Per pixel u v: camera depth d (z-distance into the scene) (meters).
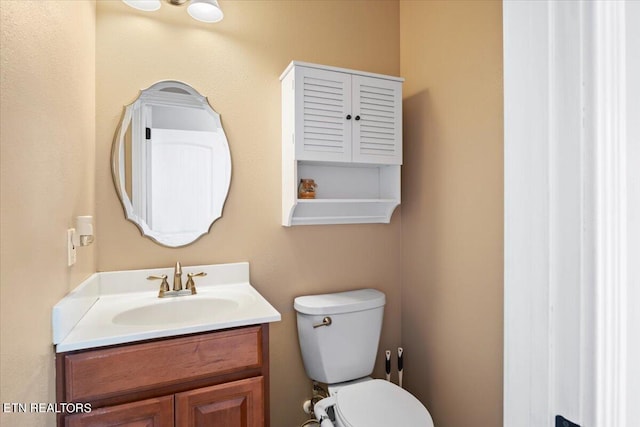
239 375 1.23
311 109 1.61
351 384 1.64
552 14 0.49
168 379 1.13
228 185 1.66
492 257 1.43
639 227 0.47
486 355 1.46
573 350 0.47
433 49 1.75
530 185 0.51
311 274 1.83
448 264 1.66
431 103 1.76
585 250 0.46
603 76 0.45
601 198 0.45
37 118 0.89
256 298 1.46
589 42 0.45
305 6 1.83
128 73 1.51
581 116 0.46
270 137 1.74
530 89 0.51
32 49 0.86
